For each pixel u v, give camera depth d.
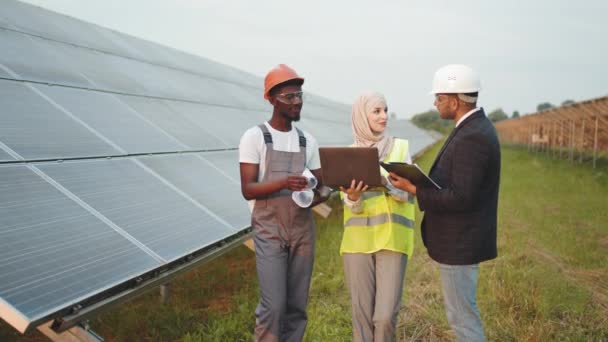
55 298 2.14
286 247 3.02
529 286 4.76
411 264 5.75
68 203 2.99
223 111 8.52
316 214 8.60
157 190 3.85
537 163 19.48
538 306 4.25
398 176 2.85
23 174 3.04
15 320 1.96
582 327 3.96
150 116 5.79
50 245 2.50
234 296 4.77
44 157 3.43
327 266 5.58
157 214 3.44
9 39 5.55
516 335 3.80
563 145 25.59
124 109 5.46
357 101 3.25
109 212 3.13
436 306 4.48
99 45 7.87
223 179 5.02
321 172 3.14
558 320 4.10
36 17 7.18
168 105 6.77
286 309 3.11
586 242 6.43
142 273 2.64
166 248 3.02
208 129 6.78
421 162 20.67
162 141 5.16
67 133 4.01
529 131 29.91
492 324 3.97
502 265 5.52
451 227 2.79
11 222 2.53
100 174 3.62
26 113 3.91
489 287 4.71
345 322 4.19
